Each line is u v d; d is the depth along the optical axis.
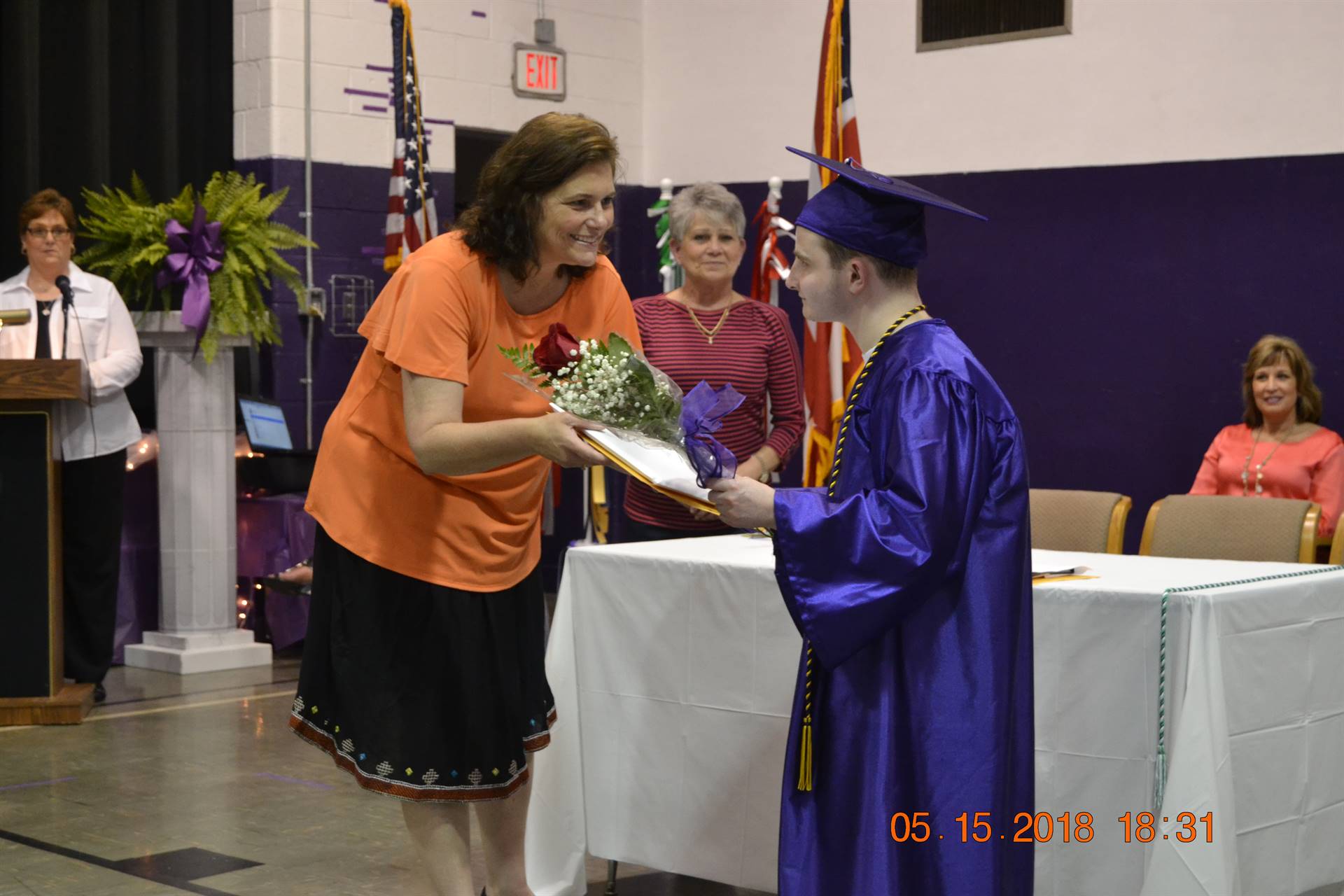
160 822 3.93
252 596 6.41
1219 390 6.36
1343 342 6.04
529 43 7.52
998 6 6.85
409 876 3.47
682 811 3.15
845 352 4.95
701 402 2.04
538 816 3.30
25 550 5.08
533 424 2.23
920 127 7.12
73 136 6.29
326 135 6.73
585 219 2.33
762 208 5.63
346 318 6.83
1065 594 2.65
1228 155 6.28
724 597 3.07
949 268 7.07
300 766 4.53
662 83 8.03
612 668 3.25
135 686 5.73
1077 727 2.64
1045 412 6.84
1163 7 6.41
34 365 4.93
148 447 6.29
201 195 6.29
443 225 7.20
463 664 2.47
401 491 2.45
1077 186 6.68
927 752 2.00
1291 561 3.84
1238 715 2.57
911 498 1.95
